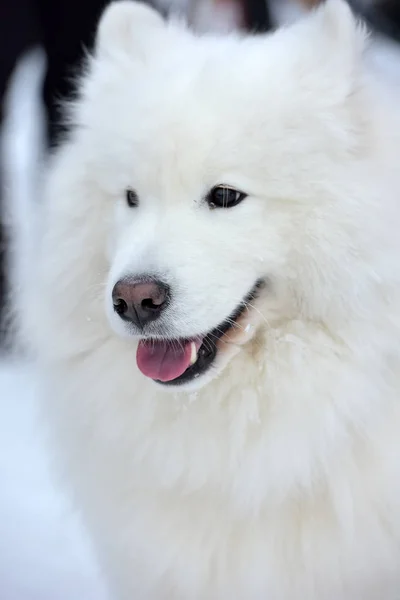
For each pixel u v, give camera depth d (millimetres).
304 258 3756
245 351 3801
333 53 3865
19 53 7684
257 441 3811
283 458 3783
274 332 3820
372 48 4406
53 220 4227
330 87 3809
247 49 4012
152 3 7164
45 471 6074
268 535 3912
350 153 3750
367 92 3924
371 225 3645
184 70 3811
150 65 4000
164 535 4020
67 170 4227
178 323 3518
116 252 3838
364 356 3734
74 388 4160
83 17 6746
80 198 4121
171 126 3627
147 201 3793
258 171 3674
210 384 3811
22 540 5277
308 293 3777
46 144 7102
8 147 9883
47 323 4238
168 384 3645
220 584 4008
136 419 3957
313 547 3908
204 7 7883
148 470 3973
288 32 4230
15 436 6570
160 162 3674
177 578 4039
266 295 3838
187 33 4480
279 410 3787
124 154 3793
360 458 3896
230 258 3648
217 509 3936
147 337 3596
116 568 4207
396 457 3900
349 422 3811
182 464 3887
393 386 3887
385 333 3750
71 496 4391
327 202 3680
